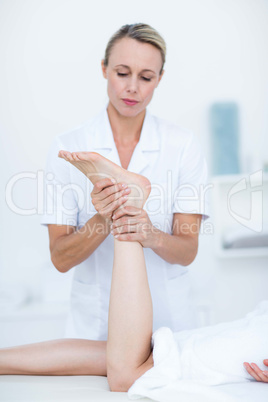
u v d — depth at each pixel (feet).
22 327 8.08
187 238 4.98
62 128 9.12
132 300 3.78
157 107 9.22
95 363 4.13
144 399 3.29
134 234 3.93
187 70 9.22
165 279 5.12
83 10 9.10
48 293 8.55
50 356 4.14
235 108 9.08
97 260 5.06
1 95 9.03
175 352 3.65
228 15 9.26
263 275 9.06
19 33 9.05
